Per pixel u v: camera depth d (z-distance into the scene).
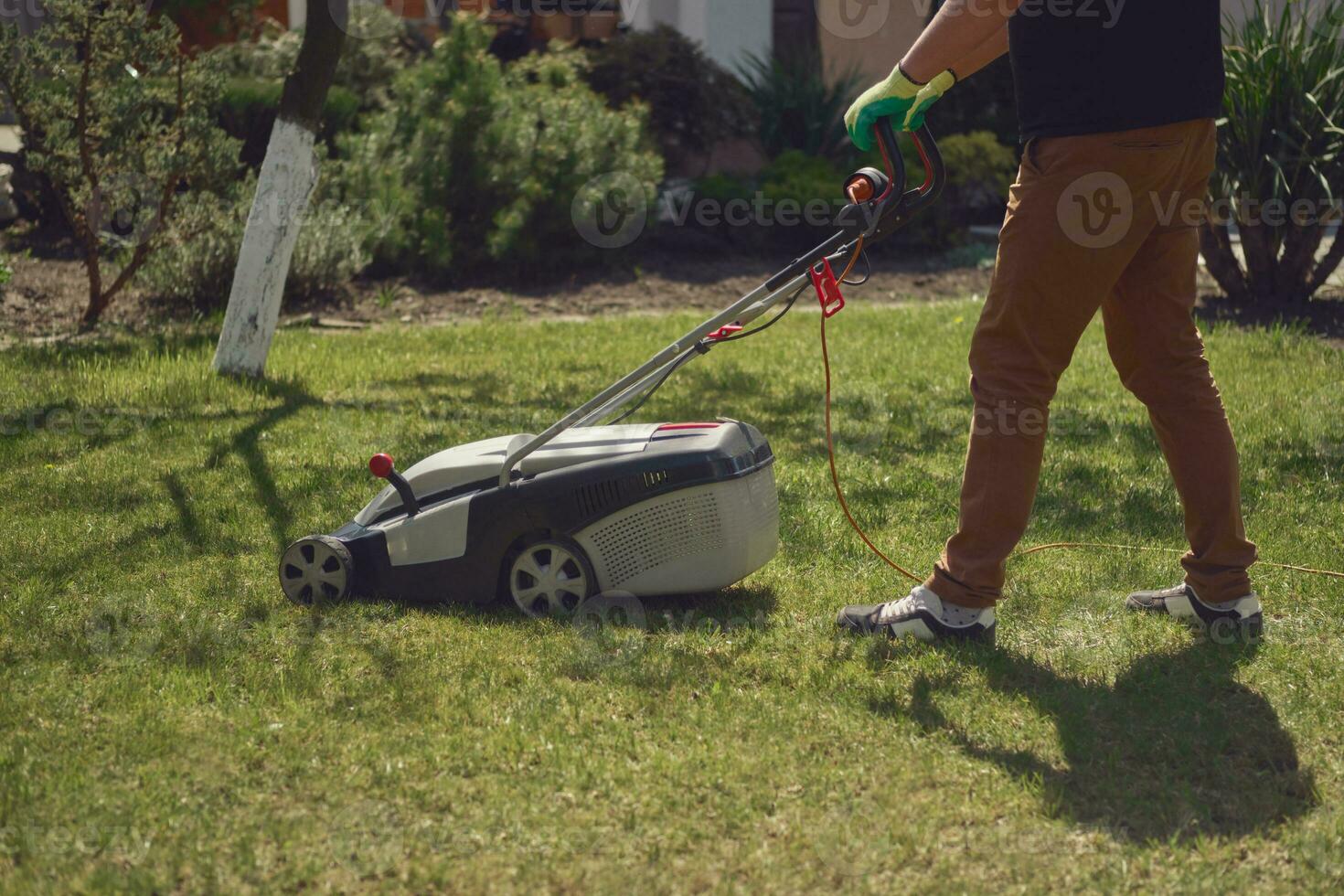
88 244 8.20
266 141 10.68
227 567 4.11
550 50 12.11
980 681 3.27
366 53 12.05
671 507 3.61
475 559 3.76
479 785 2.76
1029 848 2.55
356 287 9.91
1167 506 4.73
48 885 2.37
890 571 4.10
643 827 2.61
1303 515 4.60
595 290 10.20
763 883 2.42
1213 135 3.33
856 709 3.12
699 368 7.27
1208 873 2.45
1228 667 3.35
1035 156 3.25
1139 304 3.44
